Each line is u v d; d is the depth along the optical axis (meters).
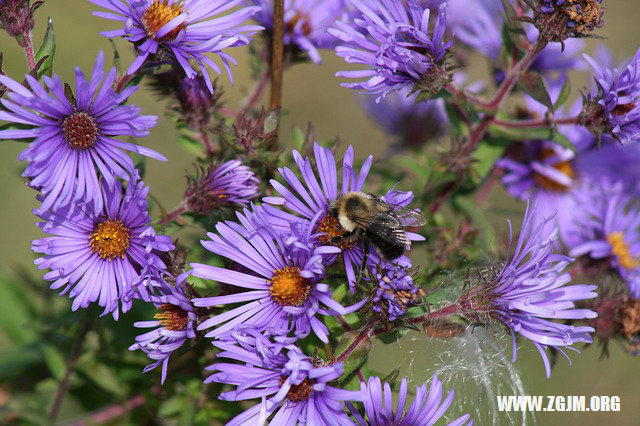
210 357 0.51
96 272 0.48
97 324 0.53
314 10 0.55
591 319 0.52
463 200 0.54
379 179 0.55
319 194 0.48
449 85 0.51
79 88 0.46
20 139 0.48
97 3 0.48
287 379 0.46
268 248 0.48
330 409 0.46
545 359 0.48
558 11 0.50
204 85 0.52
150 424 0.54
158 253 0.48
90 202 0.48
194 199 0.50
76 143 0.47
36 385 0.55
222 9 0.49
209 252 0.49
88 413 0.54
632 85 0.50
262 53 0.55
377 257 0.48
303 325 0.47
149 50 0.48
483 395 0.50
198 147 0.53
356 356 0.47
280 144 0.53
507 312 0.48
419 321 0.48
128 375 0.53
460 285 0.49
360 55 0.49
